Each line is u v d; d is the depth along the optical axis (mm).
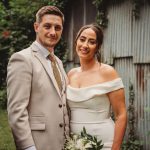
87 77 4070
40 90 3777
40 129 3738
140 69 7551
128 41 7770
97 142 3840
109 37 8219
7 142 8023
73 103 4031
